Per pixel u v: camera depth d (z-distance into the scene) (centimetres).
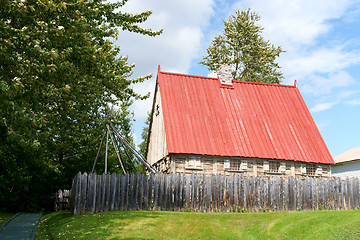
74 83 1574
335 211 1884
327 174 2859
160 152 2897
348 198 2245
